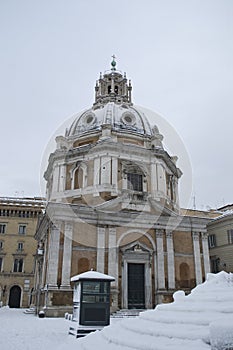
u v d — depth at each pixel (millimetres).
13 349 12516
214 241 42281
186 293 33688
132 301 31609
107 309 15188
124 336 9578
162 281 32750
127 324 10727
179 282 34156
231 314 9070
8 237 54844
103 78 51500
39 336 16125
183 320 9273
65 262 29781
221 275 12047
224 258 40156
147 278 32594
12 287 52625
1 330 18609
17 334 16875
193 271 35312
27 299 52031
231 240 39625
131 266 32750
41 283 34219
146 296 32031
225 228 40812
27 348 12695
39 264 39281
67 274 29500
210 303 10125
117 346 9000
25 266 53844
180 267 34875
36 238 44656
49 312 28062
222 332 6664
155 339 8625
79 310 14867
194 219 37031
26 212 56594
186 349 7406
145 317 10961
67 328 19359
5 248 54125
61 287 29000
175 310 10391
